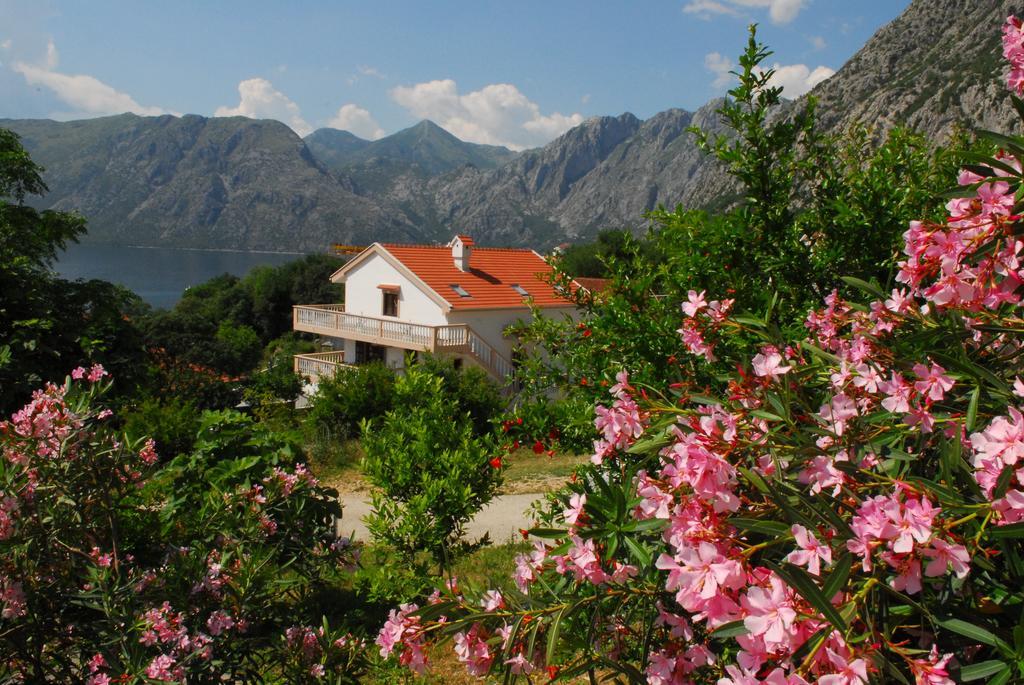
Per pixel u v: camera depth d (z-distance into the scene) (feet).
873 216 13.21
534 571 8.01
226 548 14.78
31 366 32.83
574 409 14.51
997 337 6.64
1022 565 4.80
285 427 60.39
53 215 60.18
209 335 152.56
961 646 5.45
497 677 8.20
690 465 5.75
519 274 99.04
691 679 7.08
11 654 11.27
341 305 101.60
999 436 5.06
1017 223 5.66
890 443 6.24
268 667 13.57
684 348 12.40
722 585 5.21
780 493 5.73
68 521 12.20
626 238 15.35
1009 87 6.64
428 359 61.62
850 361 6.95
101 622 11.36
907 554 4.77
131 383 42.68
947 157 13.32
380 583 19.52
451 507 19.51
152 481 19.89
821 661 4.74
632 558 7.29
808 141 13.94
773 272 13.47
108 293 43.19
